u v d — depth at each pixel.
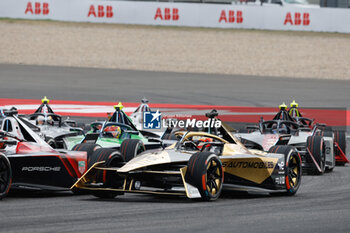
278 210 33.31
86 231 27.11
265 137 52.94
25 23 179.00
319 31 178.00
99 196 37.09
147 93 103.06
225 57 148.75
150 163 34.88
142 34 175.12
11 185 35.50
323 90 112.94
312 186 44.62
